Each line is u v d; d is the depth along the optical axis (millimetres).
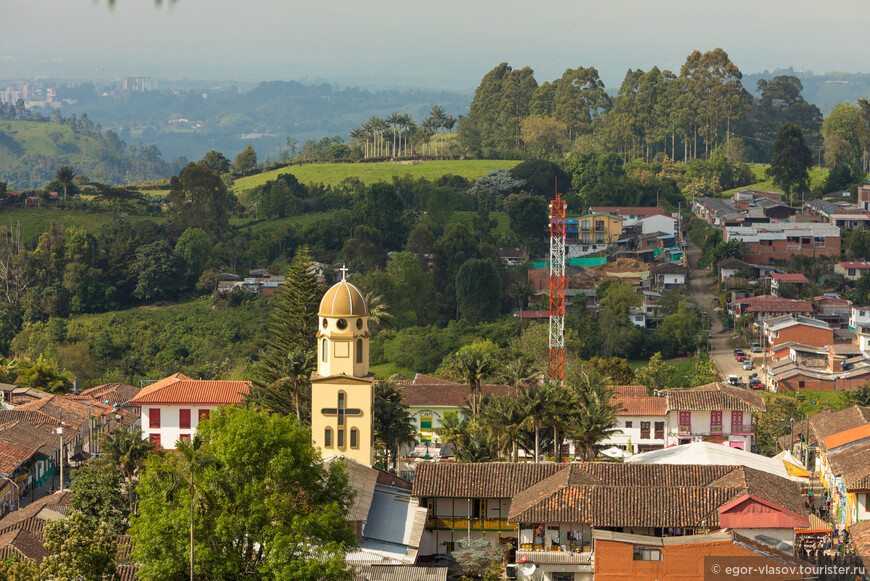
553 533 162500
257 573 135000
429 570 155500
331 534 139250
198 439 142250
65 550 140625
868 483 180125
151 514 137250
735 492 162250
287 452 140000
